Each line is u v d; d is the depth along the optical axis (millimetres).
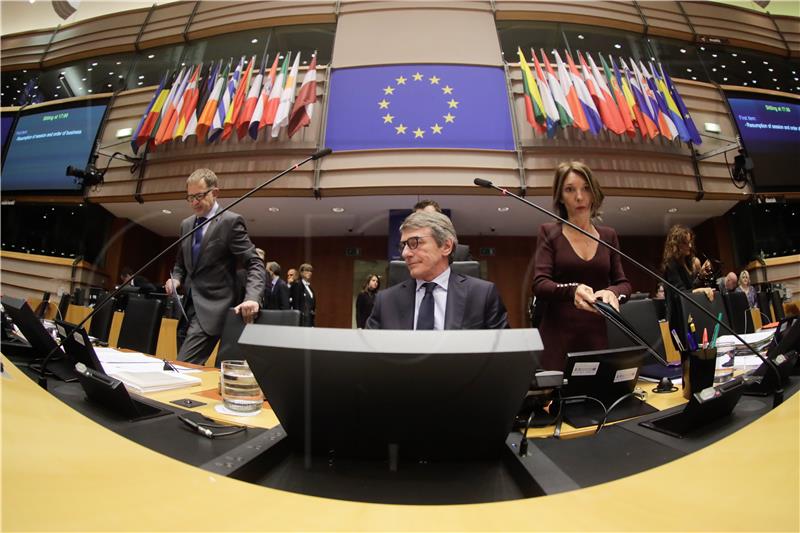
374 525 294
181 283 1828
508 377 428
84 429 457
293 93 4352
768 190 4109
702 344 949
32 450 373
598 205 1373
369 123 4285
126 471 361
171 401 835
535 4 4637
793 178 4188
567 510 321
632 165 4184
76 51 4703
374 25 4594
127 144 4359
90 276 3189
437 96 4344
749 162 4156
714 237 4160
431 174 4125
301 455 495
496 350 416
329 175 4172
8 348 987
